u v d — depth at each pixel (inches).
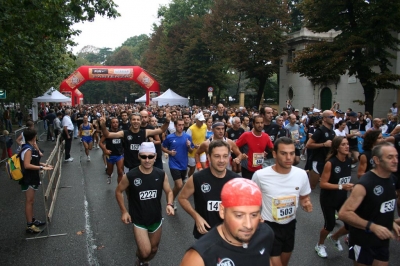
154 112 967.6
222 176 140.3
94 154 621.3
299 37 1279.5
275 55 1298.0
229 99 1897.1
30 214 239.5
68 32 444.8
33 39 454.0
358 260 135.2
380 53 839.7
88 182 397.1
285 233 144.5
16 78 776.3
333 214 191.6
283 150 139.9
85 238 227.9
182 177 293.9
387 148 128.3
